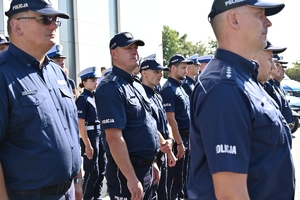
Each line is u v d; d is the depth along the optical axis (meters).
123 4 18.45
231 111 1.64
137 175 3.33
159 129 4.48
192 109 1.85
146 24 21.64
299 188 5.86
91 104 5.35
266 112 1.73
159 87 6.30
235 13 1.83
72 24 14.21
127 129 3.28
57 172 2.33
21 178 2.25
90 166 5.26
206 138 1.67
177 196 5.37
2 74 2.25
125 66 3.39
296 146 9.32
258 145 1.72
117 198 3.36
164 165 4.50
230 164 1.59
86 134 5.20
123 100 3.23
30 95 2.30
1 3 9.79
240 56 1.85
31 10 2.38
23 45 2.42
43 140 2.29
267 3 1.80
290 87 15.16
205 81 1.77
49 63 2.65
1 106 2.19
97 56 15.84
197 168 1.83
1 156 2.25
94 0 15.62
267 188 1.76
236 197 1.60
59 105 2.47
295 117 10.48
